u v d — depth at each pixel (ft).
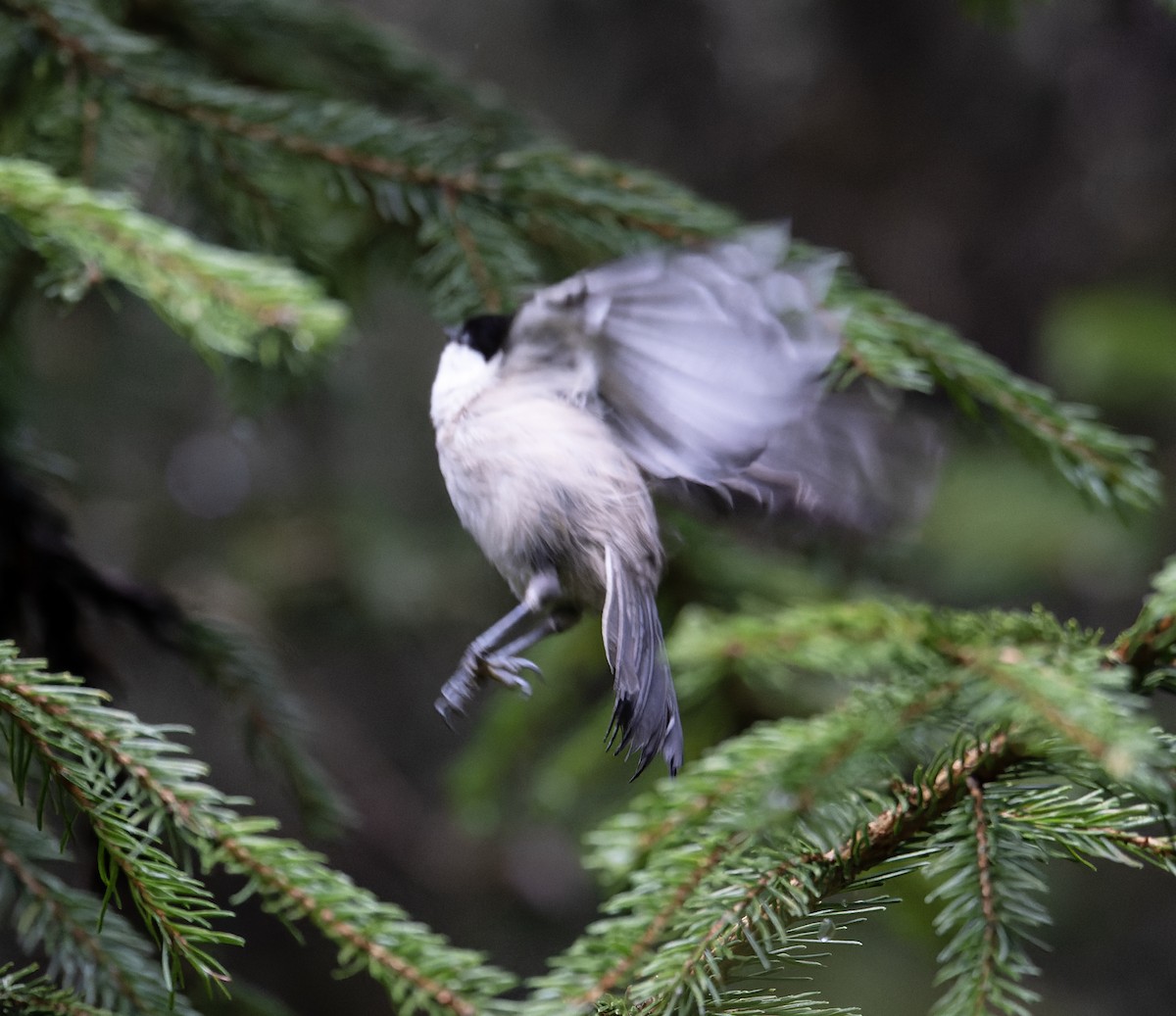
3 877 12.92
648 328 12.92
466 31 20.40
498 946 18.42
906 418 13.08
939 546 15.72
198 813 12.85
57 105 13.21
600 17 20.43
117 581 13.28
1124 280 20.85
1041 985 17.95
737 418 12.93
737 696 13.51
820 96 20.93
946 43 20.89
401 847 19.35
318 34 13.44
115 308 12.96
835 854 12.87
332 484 17.34
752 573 13.52
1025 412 13.15
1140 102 21.06
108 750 12.85
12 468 13.28
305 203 13.39
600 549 13.07
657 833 12.87
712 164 21.11
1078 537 15.79
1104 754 12.76
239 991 13.10
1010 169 21.47
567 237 13.29
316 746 19.38
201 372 16.66
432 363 18.03
